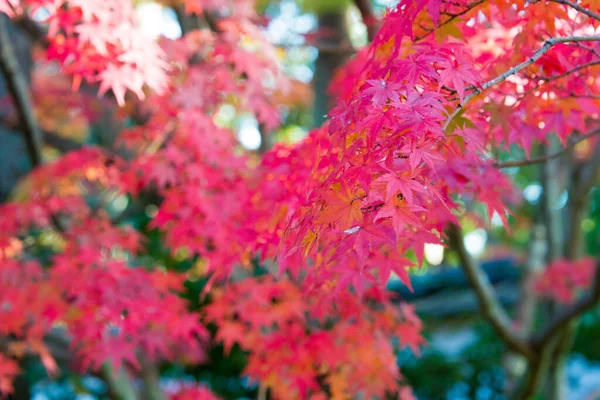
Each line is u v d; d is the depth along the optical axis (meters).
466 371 8.73
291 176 2.29
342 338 3.22
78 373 5.62
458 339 11.27
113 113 5.99
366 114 1.79
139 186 3.69
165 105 3.51
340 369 3.55
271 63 3.68
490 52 2.46
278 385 3.57
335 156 1.92
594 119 2.84
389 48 2.19
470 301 11.90
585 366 10.29
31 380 7.79
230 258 2.72
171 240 3.33
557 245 6.26
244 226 2.60
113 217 5.54
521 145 2.68
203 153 3.32
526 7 2.13
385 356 3.23
